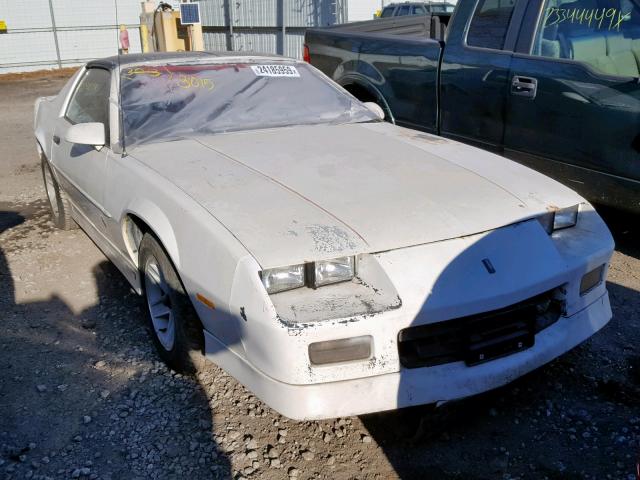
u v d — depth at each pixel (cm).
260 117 374
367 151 322
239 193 265
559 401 278
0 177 696
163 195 275
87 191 368
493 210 260
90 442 257
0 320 360
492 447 251
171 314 290
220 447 252
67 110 438
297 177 281
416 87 509
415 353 228
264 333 214
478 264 236
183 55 398
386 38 535
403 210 252
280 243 226
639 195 386
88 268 430
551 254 254
